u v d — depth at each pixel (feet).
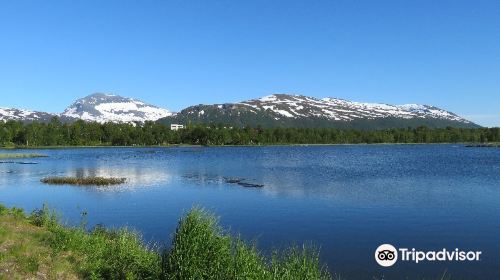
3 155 456.45
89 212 125.80
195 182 208.64
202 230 48.19
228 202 144.15
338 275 66.59
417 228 100.73
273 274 47.14
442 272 68.13
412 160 380.58
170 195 162.81
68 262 54.60
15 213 83.05
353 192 167.32
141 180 219.20
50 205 140.05
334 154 507.71
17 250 55.26
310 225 104.68
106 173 260.62
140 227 103.35
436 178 221.87
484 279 65.16
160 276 47.47
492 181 205.87
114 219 114.21
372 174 248.32
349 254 78.33
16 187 190.08
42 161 375.45
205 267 45.50
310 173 257.55
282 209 129.18
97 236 67.92
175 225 105.40
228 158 424.05
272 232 97.19
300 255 54.80
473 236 92.58
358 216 116.26
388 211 123.85
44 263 52.85
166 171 273.95
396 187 183.42
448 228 100.48
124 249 58.08
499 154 481.46
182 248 46.88
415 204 136.56
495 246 84.17
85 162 362.94
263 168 298.15
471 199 147.23
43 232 68.33
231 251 49.29
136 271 51.96
